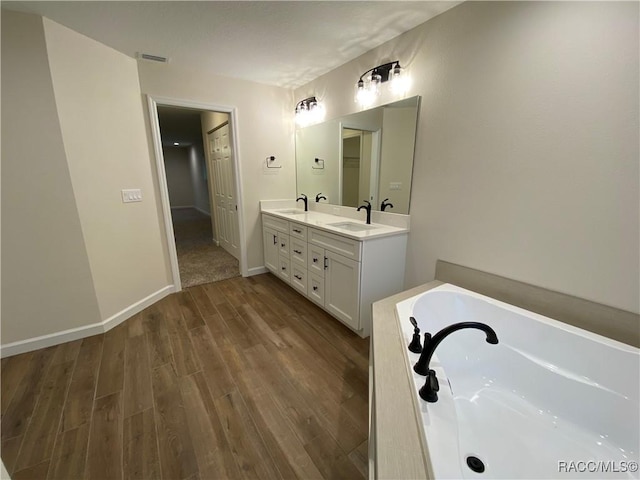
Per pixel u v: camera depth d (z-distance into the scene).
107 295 2.26
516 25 1.44
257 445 1.30
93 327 2.17
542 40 1.36
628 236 1.22
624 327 1.27
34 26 1.72
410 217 2.17
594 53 1.22
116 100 2.26
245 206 3.26
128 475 1.17
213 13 1.76
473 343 1.59
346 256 2.08
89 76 2.04
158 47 2.21
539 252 1.51
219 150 3.99
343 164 2.72
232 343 2.08
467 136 1.73
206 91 2.77
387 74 2.14
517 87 1.48
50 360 1.88
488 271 1.75
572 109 1.31
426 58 1.88
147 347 2.03
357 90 2.37
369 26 1.92
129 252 2.45
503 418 1.28
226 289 3.07
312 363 1.86
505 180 1.59
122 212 2.36
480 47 1.60
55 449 1.27
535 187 1.48
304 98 3.13
